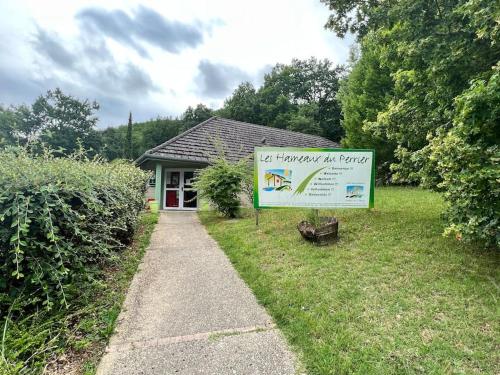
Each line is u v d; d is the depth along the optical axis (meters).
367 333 3.00
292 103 37.78
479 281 3.89
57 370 2.63
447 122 5.12
